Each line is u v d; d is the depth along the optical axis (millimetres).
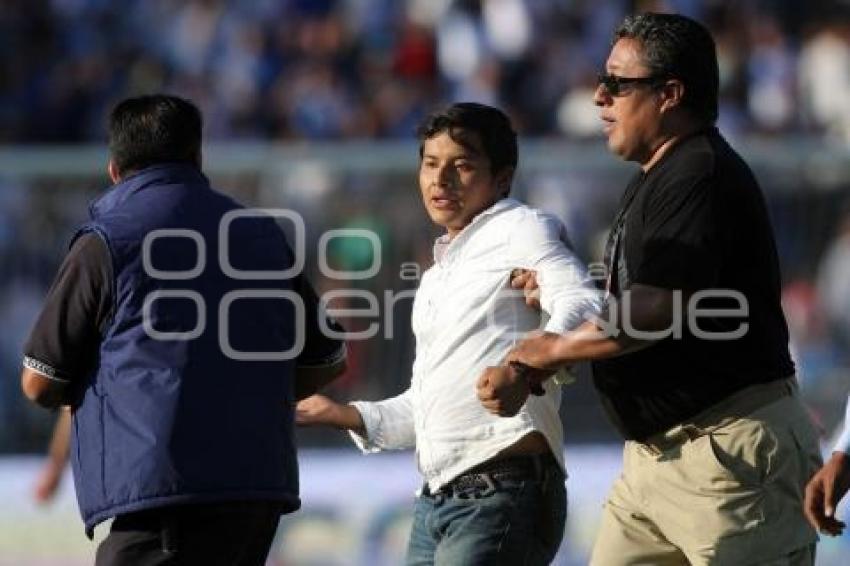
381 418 21625
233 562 19172
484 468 20266
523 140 50719
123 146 19672
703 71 19172
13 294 36312
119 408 18703
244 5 57250
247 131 53188
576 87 54344
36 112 54500
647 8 57250
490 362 20188
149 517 18891
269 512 19406
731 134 52594
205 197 19547
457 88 55000
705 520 19359
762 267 19062
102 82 55344
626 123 19281
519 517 20172
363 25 56750
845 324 36594
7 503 35438
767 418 19203
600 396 20125
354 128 52688
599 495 35281
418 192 36000
